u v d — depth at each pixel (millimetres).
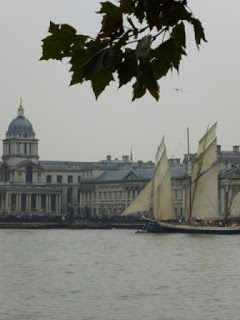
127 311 74125
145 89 9055
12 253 163875
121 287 95438
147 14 8992
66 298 84188
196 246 186875
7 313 72500
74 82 9133
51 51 9172
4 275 110875
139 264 133250
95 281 102938
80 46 9117
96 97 9078
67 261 141000
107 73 9039
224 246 185250
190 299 83062
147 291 90812
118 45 9039
